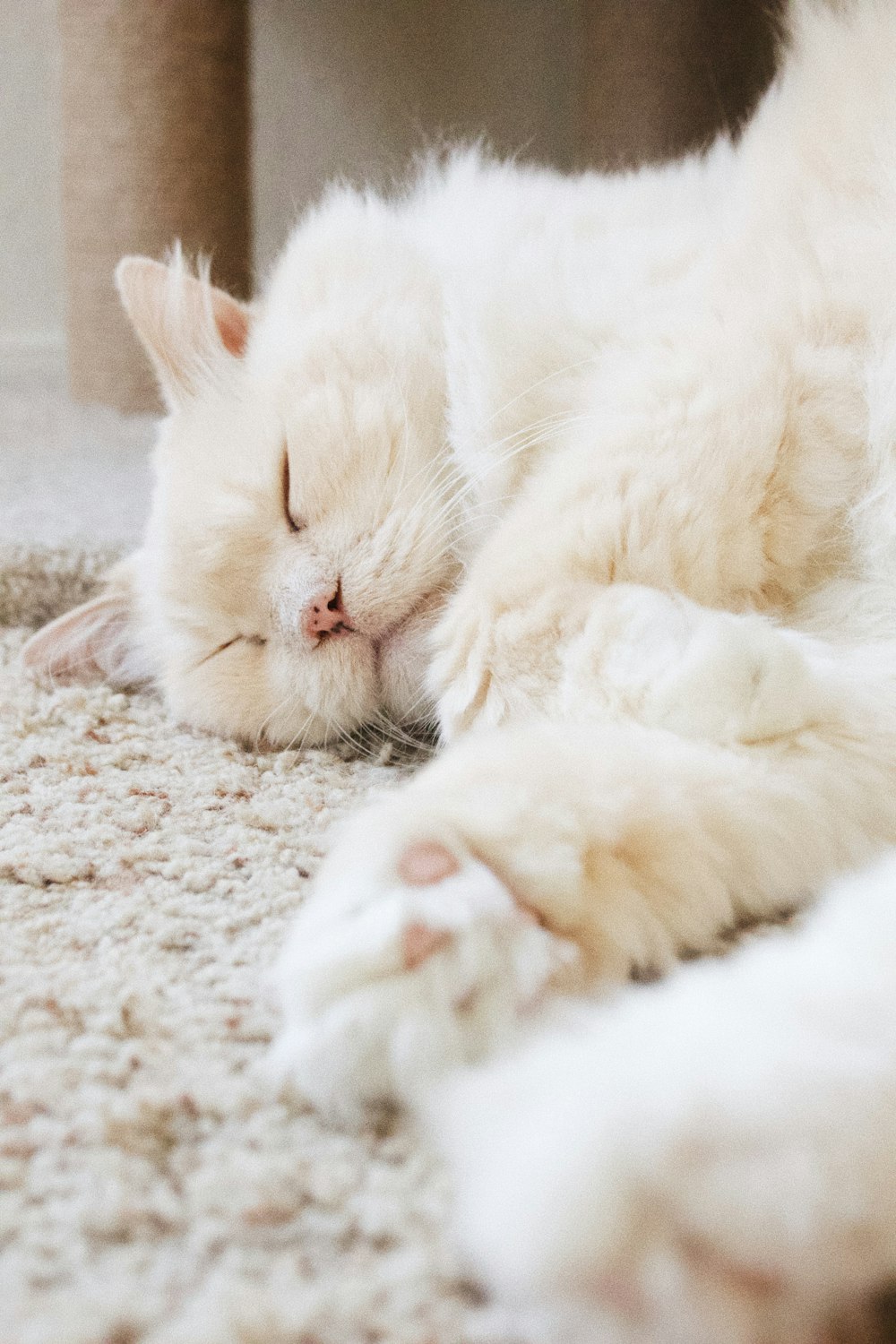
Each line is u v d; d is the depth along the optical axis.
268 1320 0.27
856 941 0.31
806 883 0.38
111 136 0.79
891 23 0.47
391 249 0.53
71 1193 0.31
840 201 0.45
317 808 0.45
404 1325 0.27
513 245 0.52
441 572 0.50
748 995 0.29
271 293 0.56
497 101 1.01
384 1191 0.31
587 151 0.84
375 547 0.49
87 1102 0.34
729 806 0.38
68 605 0.63
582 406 0.47
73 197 0.82
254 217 0.96
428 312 0.52
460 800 0.37
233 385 0.54
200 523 0.52
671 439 0.43
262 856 0.43
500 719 0.42
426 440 0.51
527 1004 0.33
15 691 0.55
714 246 0.47
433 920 0.33
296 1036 0.34
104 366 0.87
